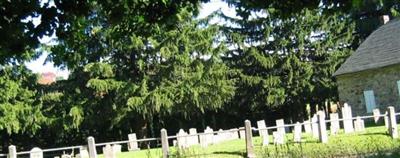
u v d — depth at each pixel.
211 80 33.81
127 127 34.97
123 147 34.12
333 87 38.47
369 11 42.28
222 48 34.28
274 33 38.84
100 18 30.14
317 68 38.91
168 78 33.66
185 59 33.06
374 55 31.25
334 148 14.15
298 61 38.22
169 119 38.03
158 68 33.47
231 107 39.38
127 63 34.09
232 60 39.44
